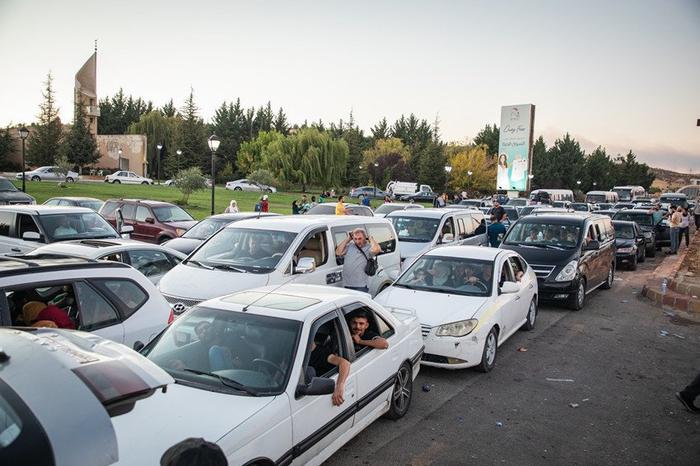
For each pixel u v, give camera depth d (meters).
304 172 71.56
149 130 89.69
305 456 4.43
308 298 5.34
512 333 9.30
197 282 8.11
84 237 11.55
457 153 90.38
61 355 2.76
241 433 3.73
